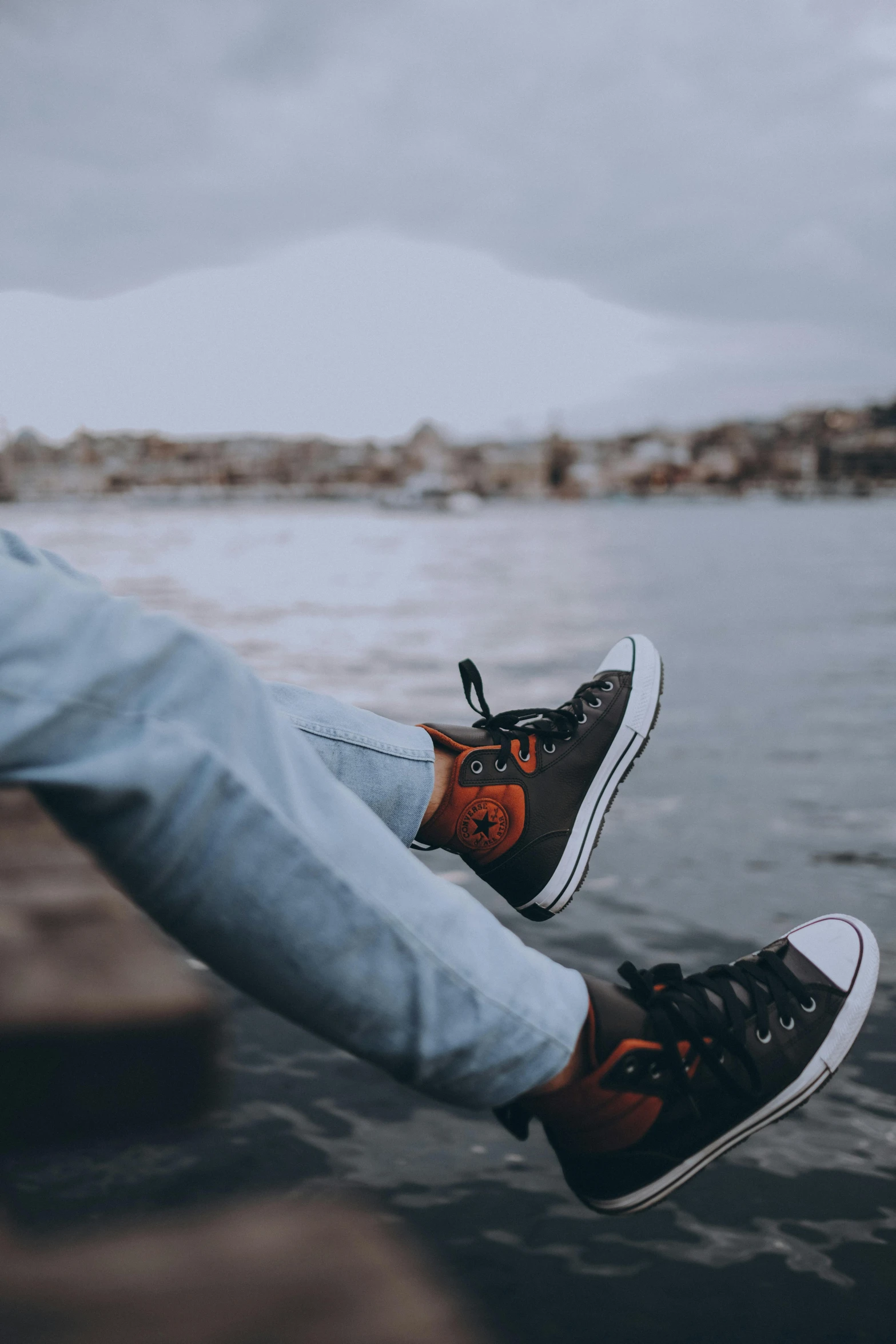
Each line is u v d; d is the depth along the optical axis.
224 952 0.82
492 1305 1.64
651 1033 1.14
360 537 53.25
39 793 0.74
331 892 0.82
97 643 0.76
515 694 8.08
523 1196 1.93
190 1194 1.85
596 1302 1.66
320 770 0.86
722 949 3.14
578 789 1.54
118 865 0.78
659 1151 1.17
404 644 11.52
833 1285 1.71
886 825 4.51
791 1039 1.25
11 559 0.79
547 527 76.44
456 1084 0.93
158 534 50.78
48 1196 1.83
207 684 0.79
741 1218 1.89
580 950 3.14
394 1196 1.91
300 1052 2.44
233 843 0.79
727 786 5.23
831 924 1.39
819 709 7.56
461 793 1.45
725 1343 1.57
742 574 27.17
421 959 0.87
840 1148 2.11
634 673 1.64
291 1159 2.00
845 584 23.58
